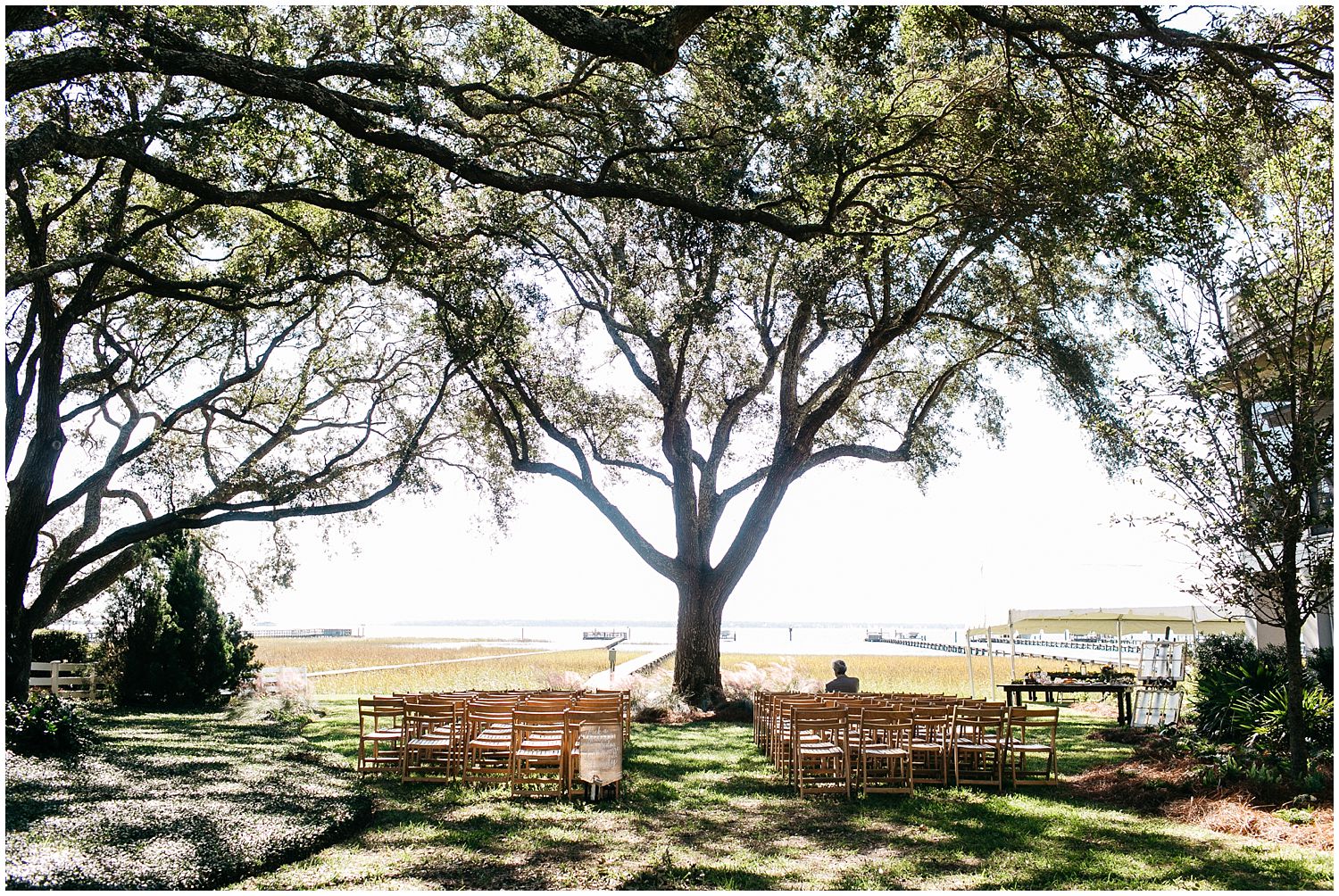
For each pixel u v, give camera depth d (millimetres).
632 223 18047
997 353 22031
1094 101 11328
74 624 24641
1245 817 8594
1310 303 9938
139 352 19750
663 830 8508
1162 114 11633
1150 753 12023
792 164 11672
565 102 13039
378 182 12656
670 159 12102
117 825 7266
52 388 15555
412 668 34469
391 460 21891
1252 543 9914
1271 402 10211
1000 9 10789
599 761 9578
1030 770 11688
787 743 11547
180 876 6129
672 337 18828
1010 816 9125
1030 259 15875
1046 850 7773
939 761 11391
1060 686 17219
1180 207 10672
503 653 52844
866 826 8703
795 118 11711
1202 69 10492
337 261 15758
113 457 21750
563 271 20422
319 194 11836
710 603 21125
